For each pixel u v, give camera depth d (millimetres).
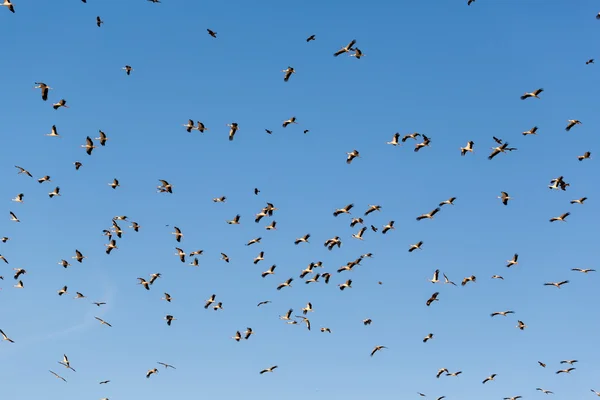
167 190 112812
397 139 109938
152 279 118000
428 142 108938
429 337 120125
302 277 117938
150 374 117250
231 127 109875
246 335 118438
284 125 112375
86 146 108188
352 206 113000
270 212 116062
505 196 106125
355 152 110625
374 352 118500
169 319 118000
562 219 108375
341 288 116938
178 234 118000
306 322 119062
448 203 109500
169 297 118000
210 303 118500
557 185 107250
